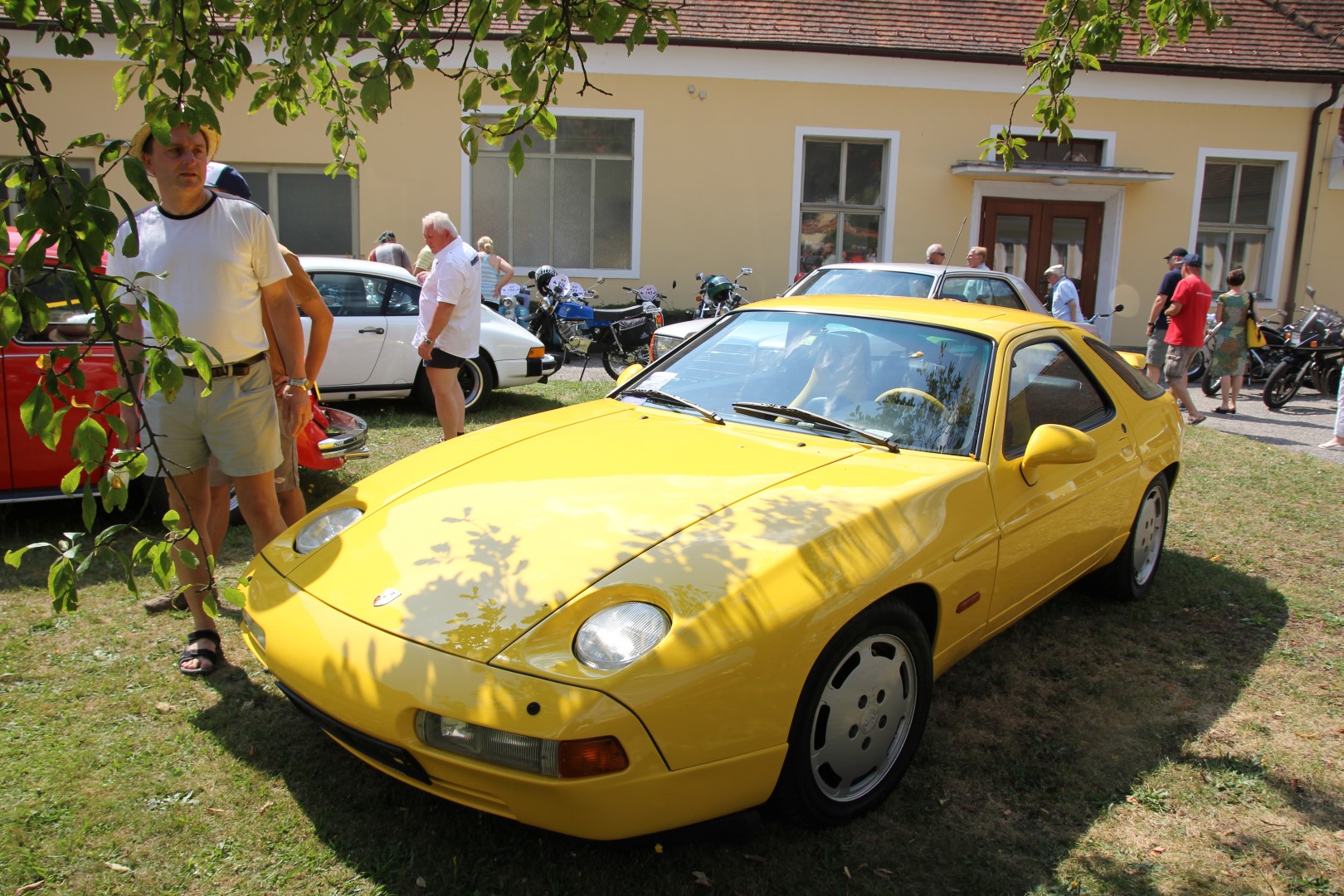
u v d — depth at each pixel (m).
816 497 2.79
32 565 4.37
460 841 2.54
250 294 3.32
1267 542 5.37
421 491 3.06
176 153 3.06
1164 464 4.32
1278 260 16.27
